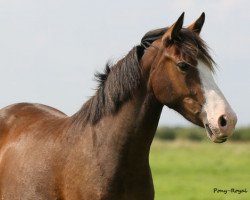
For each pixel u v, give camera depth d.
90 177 11.12
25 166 12.27
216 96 10.30
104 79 11.73
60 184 11.57
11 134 13.34
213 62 10.68
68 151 11.60
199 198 27.16
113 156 11.11
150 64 11.03
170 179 36.12
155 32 11.28
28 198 12.02
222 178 36.72
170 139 84.12
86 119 11.66
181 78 10.55
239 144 74.81
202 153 62.50
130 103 11.16
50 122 12.85
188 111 10.60
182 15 10.62
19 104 14.37
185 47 10.58
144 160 11.27
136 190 11.23
